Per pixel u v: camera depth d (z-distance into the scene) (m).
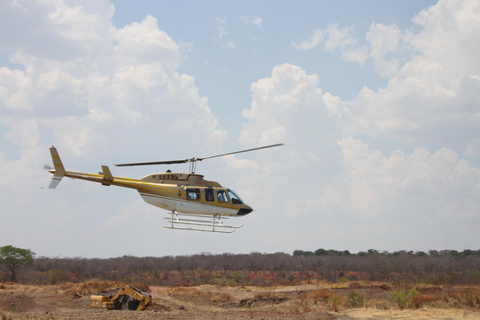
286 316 31.80
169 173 28.64
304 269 111.62
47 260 124.81
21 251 85.81
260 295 48.22
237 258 132.75
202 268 106.25
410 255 136.12
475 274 64.50
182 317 26.44
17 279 84.69
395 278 73.69
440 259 113.69
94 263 119.25
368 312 33.38
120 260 135.38
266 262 121.56
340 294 47.00
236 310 43.59
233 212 28.61
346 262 115.94
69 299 46.00
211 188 28.45
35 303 41.31
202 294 51.66
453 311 32.38
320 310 37.28
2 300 39.25
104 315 26.02
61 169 27.61
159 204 28.14
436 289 48.84
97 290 51.69
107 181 27.89
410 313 32.06
